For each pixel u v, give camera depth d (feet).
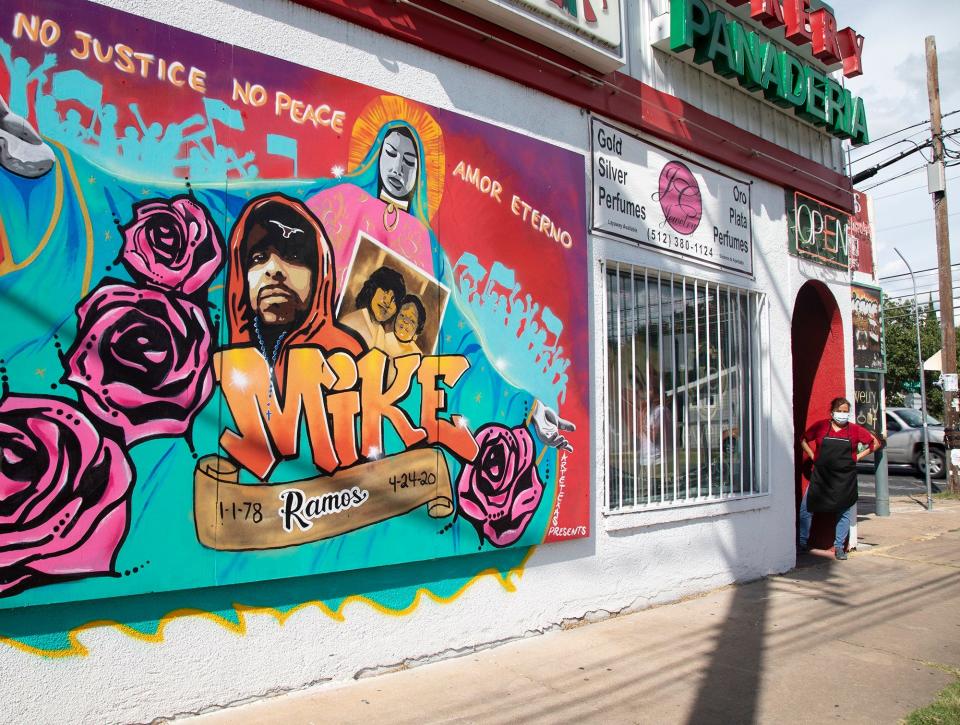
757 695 14.16
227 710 12.16
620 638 17.20
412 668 14.65
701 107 22.59
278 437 12.69
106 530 10.86
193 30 12.23
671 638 17.34
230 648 12.25
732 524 22.85
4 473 10.12
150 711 11.37
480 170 16.26
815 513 27.58
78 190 10.94
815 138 28.14
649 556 19.97
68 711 10.66
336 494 13.38
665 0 21.71
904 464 63.16
